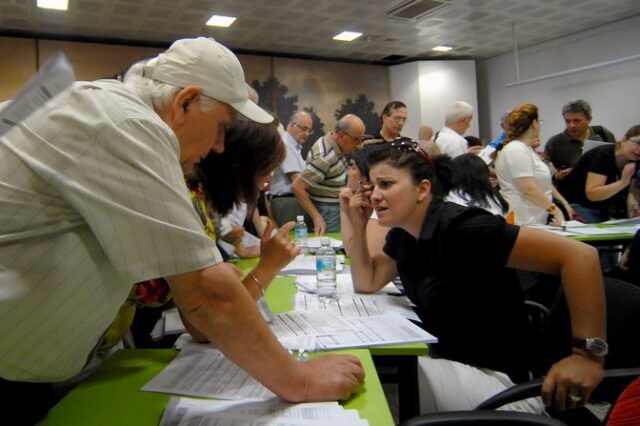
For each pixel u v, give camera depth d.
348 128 3.23
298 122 4.30
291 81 7.73
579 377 1.11
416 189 1.44
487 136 8.65
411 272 1.49
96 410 0.81
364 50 7.63
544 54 7.63
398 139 1.58
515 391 1.12
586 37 7.06
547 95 7.65
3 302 0.66
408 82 8.25
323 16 6.03
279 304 1.50
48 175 0.65
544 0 5.83
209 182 1.44
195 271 0.73
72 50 6.35
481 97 8.66
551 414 1.27
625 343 1.21
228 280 0.75
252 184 1.48
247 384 0.89
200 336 1.11
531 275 2.24
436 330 1.43
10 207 0.66
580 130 4.73
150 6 5.44
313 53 7.70
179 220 0.70
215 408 0.79
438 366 1.31
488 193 1.99
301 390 0.80
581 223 3.18
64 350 0.74
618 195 3.47
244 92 0.90
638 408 0.76
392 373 1.34
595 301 1.18
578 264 1.21
